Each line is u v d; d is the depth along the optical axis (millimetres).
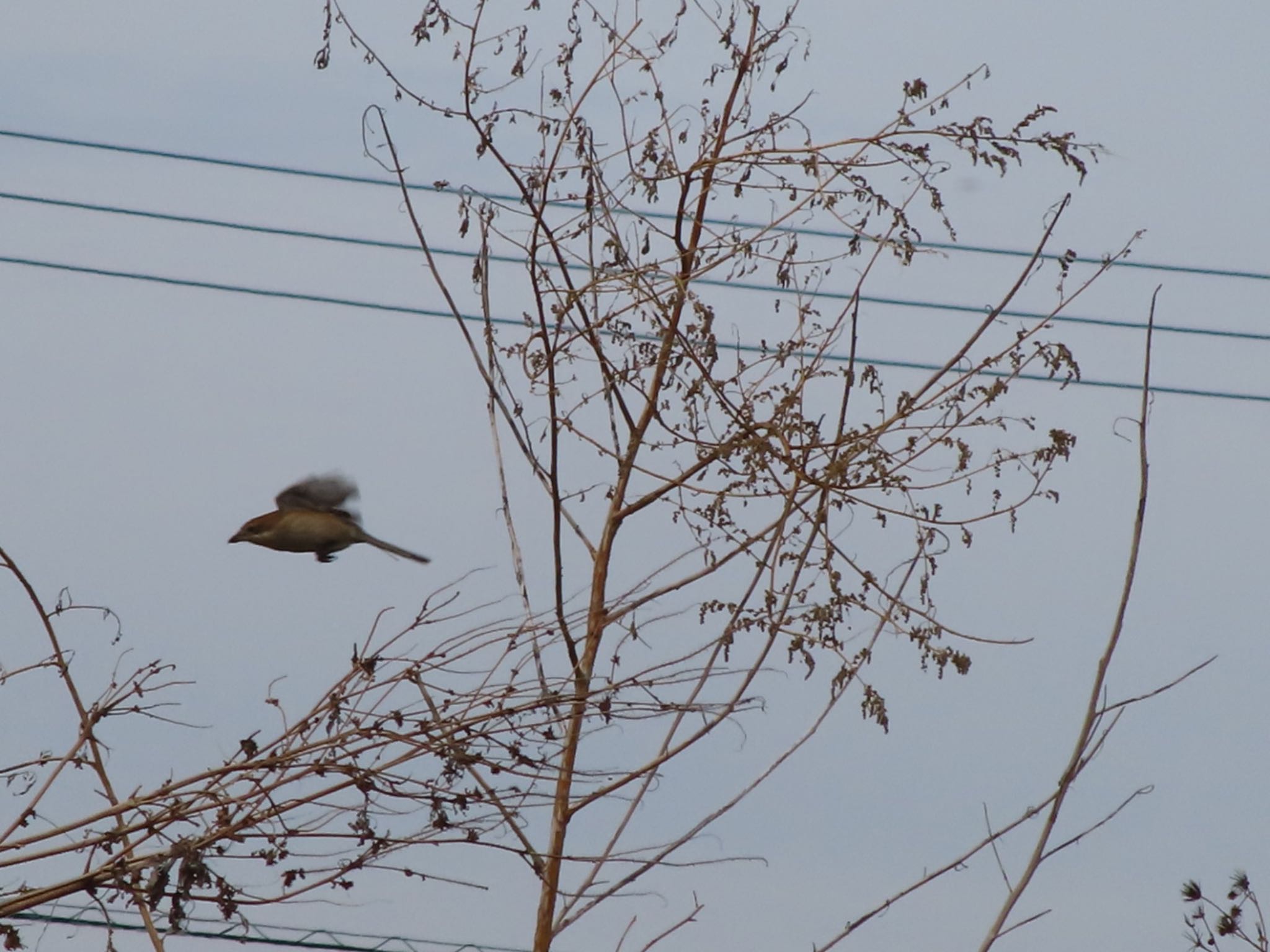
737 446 10875
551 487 10438
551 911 10125
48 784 9570
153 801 9062
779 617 10172
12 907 9008
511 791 9305
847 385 10719
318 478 10539
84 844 9070
